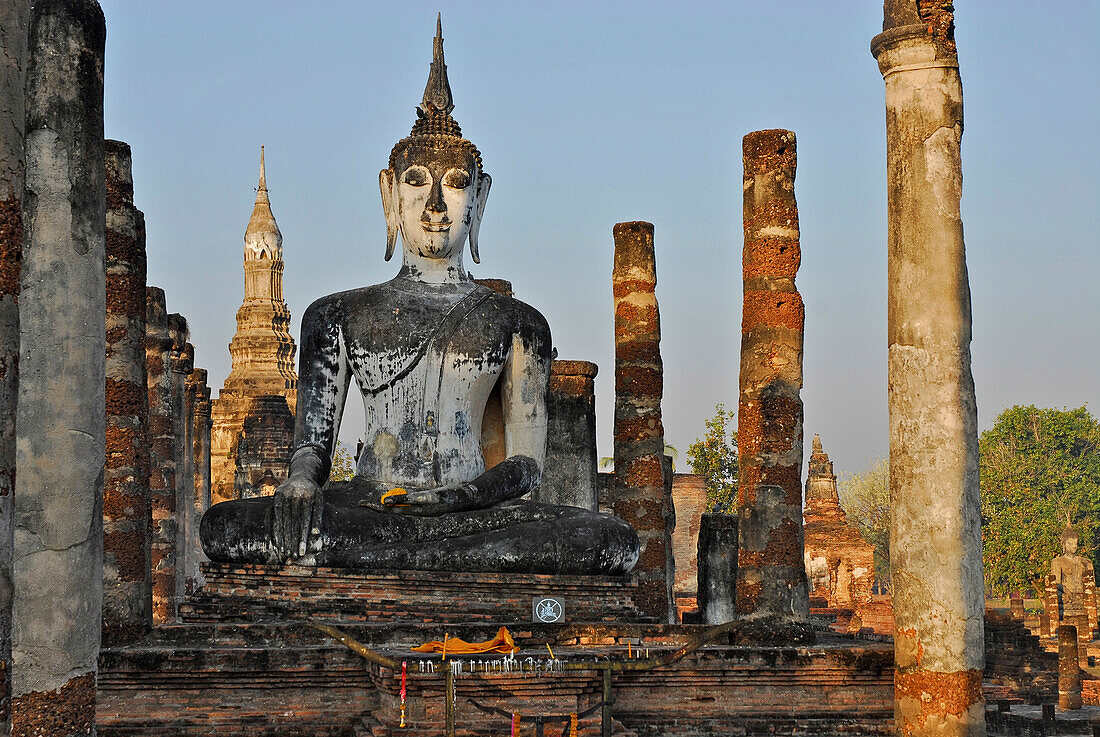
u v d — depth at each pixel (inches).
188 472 972.6
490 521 497.4
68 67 330.6
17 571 305.4
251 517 473.1
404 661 335.0
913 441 386.6
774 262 515.2
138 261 444.5
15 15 252.1
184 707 379.2
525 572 485.7
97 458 321.4
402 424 526.0
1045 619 1365.7
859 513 2746.1
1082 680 1074.1
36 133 324.2
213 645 413.4
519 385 546.3
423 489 513.0
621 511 683.4
